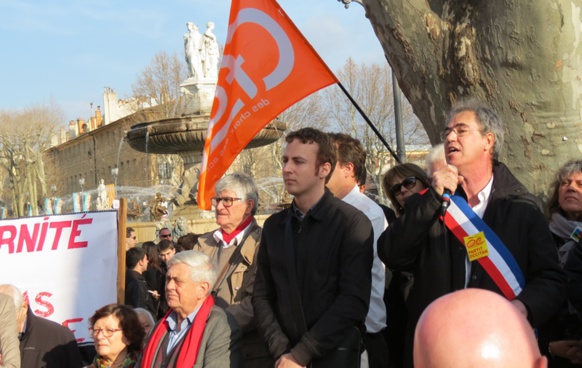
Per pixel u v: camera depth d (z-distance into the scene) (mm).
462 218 3049
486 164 3158
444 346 1166
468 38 4070
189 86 22453
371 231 3418
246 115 4844
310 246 3371
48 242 5504
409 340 3225
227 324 3705
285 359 3162
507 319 1185
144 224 18906
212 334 3635
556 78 3916
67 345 4762
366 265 3328
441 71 4234
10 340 4242
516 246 2994
